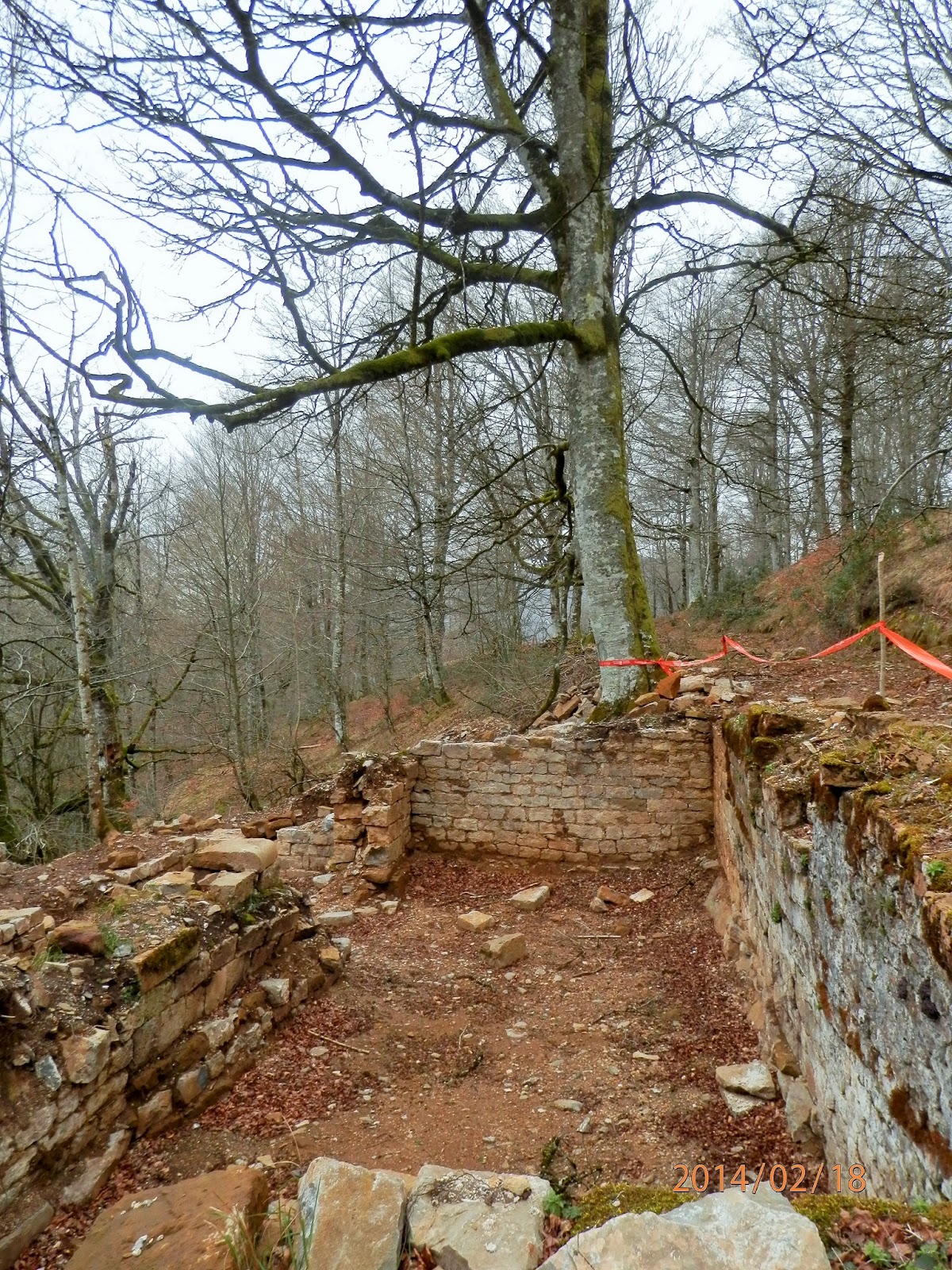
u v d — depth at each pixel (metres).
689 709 8.28
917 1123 2.32
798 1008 3.97
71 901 4.82
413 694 22.78
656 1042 4.93
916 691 7.93
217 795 19.14
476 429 16.56
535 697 14.77
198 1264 2.50
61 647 15.19
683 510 24.02
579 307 9.77
